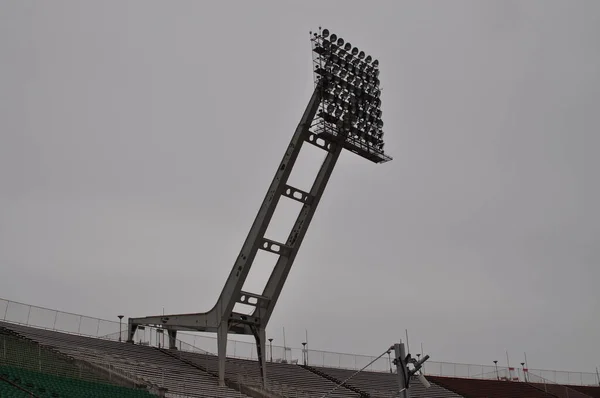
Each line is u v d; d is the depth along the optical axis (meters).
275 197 45.19
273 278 46.94
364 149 47.72
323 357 65.56
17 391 31.66
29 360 38.44
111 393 36.44
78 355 42.72
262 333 46.78
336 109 46.25
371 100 48.62
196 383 44.59
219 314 45.88
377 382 63.56
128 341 52.88
